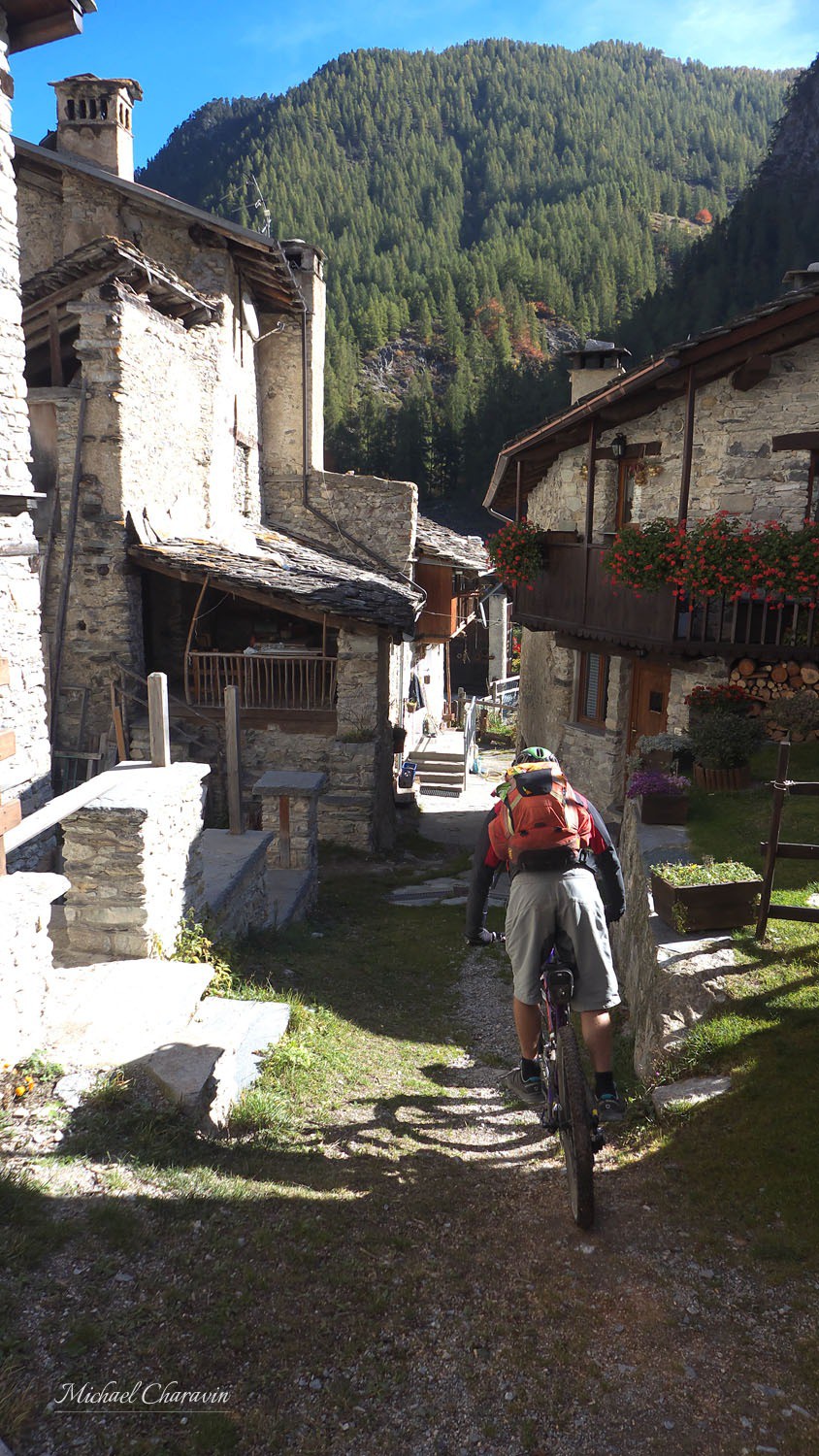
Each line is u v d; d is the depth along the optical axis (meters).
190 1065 4.24
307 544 20.23
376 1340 2.75
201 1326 2.70
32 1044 4.32
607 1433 2.40
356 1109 4.81
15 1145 3.51
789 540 9.55
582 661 14.76
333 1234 3.33
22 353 8.84
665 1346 2.71
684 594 9.94
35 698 9.65
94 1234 3.03
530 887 3.52
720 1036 4.43
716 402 10.81
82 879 5.69
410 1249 3.28
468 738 23.30
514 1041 6.46
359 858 14.23
